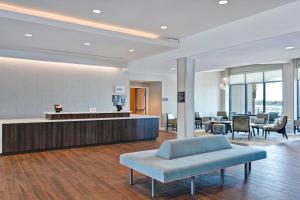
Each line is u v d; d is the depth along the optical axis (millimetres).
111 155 6402
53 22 5027
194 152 4398
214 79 14469
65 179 4469
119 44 6688
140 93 13320
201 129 12258
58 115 7176
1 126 6305
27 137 6645
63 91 8914
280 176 4668
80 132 7508
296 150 7078
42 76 8492
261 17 5012
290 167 5293
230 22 5621
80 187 4078
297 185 4180
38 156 6258
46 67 8570
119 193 3846
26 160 5836
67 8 4750
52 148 7039
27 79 8219
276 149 7227
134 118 8633
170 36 6805
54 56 8453
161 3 4500
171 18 5309
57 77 8797
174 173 3486
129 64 10070
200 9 4785
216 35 6020
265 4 4562
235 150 4746
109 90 10016
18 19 4645
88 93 9477
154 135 9133
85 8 4750
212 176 4711
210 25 5836
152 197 3682
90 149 7191
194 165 3721
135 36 6230
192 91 7625
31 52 7996
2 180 4391
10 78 7926
